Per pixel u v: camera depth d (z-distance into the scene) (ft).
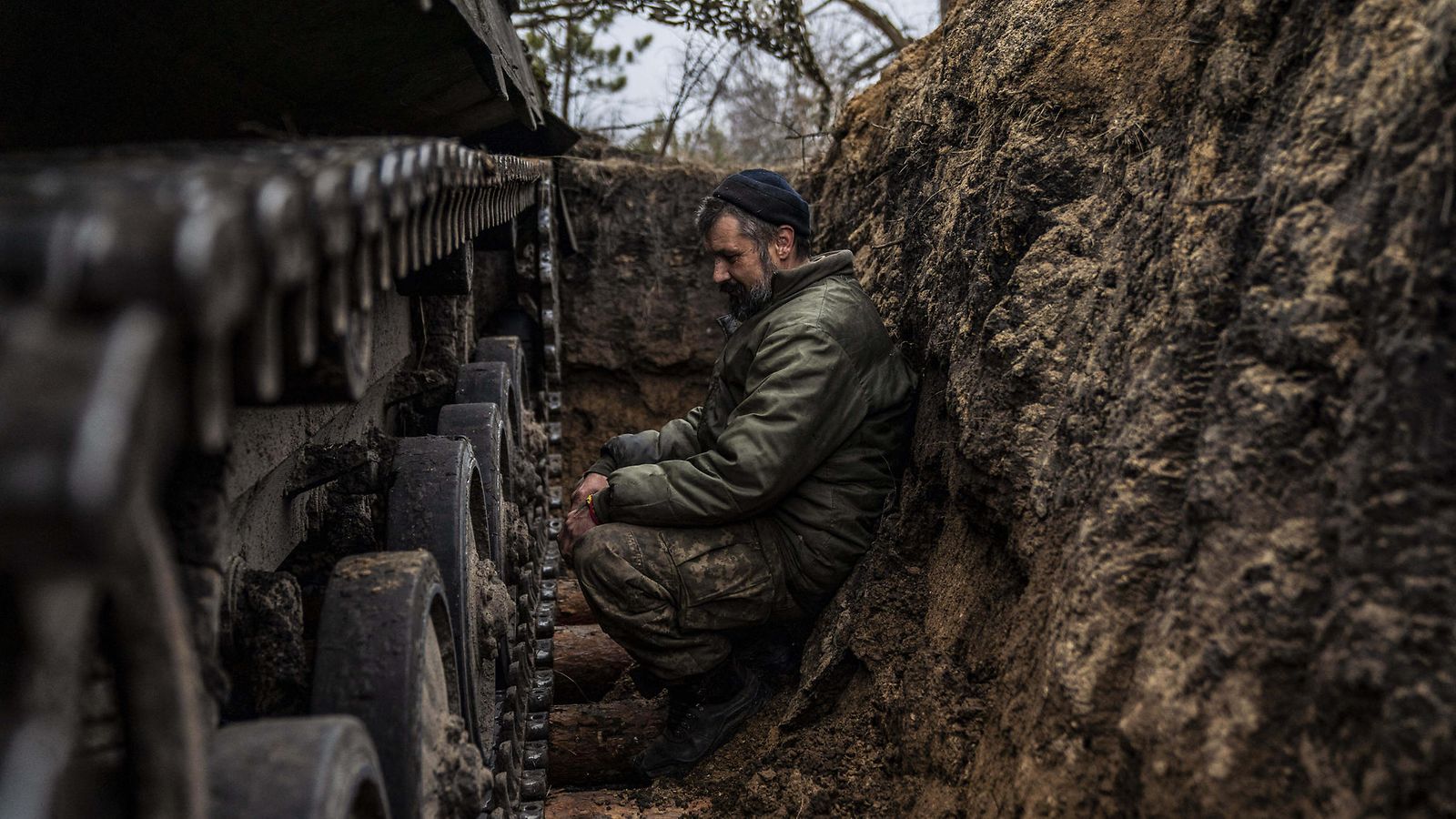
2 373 2.10
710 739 9.97
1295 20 6.38
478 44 8.14
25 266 2.23
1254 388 5.38
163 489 4.26
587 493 10.46
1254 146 6.37
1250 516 5.16
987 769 6.83
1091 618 5.93
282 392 4.17
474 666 7.95
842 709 9.26
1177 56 7.92
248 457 5.58
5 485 1.98
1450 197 4.48
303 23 6.85
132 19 6.16
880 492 10.20
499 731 9.16
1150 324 6.61
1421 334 4.47
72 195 2.48
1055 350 7.87
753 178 10.82
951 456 9.00
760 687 10.27
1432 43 4.91
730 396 10.88
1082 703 5.76
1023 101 9.46
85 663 3.22
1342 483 4.68
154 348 2.18
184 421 2.63
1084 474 6.73
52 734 2.64
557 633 12.66
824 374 9.62
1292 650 4.70
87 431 2.01
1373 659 4.24
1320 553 4.75
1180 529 5.74
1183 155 7.16
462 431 10.62
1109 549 6.01
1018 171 8.93
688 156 22.66
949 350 9.43
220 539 4.32
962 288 9.66
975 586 8.18
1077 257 8.20
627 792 9.81
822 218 16.76
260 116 7.57
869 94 16.29
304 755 4.00
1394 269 4.71
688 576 9.66
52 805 2.68
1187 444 5.89
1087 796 5.62
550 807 9.62
